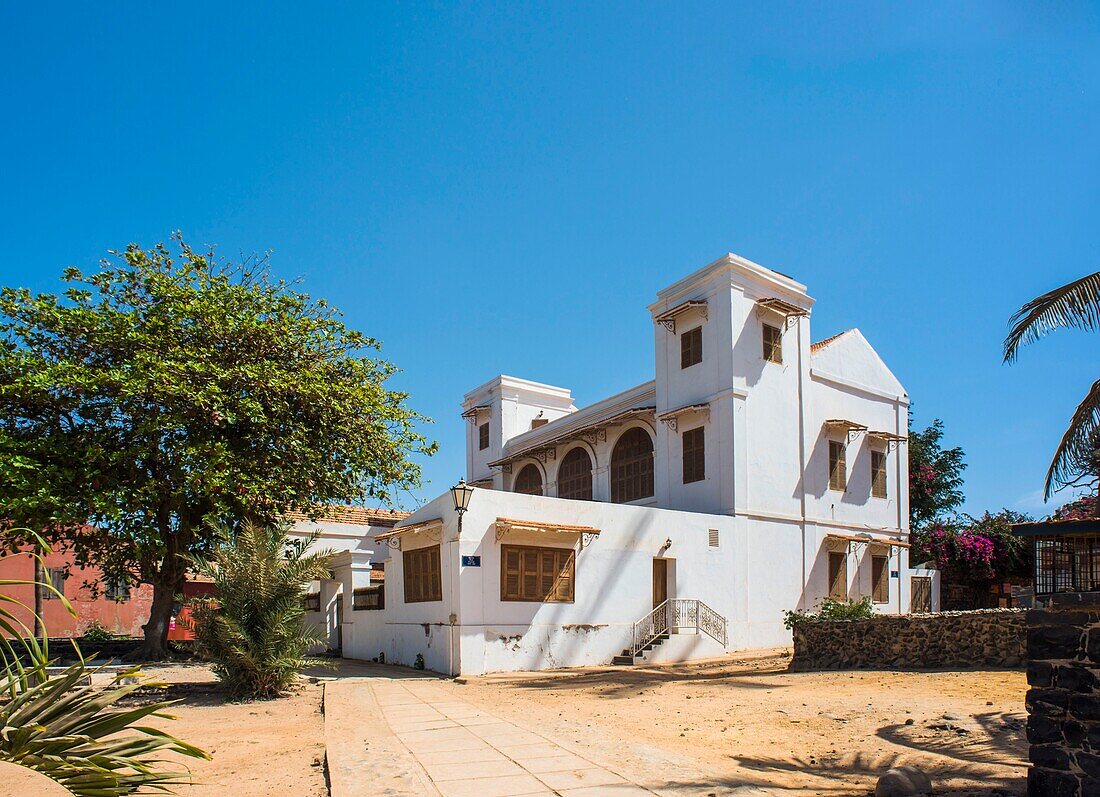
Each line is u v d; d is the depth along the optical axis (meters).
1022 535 7.15
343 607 25.72
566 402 38.91
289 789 7.50
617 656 20.92
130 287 19.84
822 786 7.24
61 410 18.42
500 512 19.53
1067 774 6.18
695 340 26.31
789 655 21.20
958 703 11.09
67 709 5.72
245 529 15.77
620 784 7.16
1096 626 6.18
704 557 23.28
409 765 8.12
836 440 28.14
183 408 18.30
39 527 16.94
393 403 22.58
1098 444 10.66
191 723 11.86
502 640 19.03
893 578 28.95
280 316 20.59
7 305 17.89
